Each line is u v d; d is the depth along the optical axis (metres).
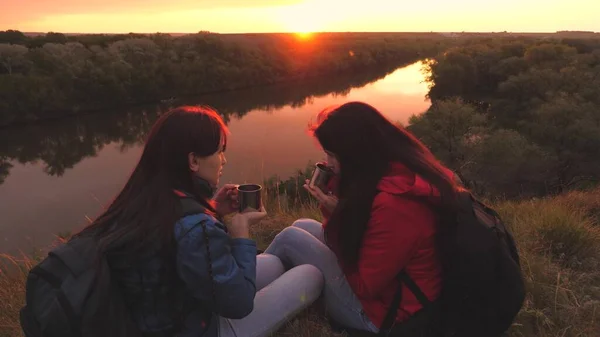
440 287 1.68
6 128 48.91
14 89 50.28
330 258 1.97
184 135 1.27
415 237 1.52
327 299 1.96
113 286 1.21
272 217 4.20
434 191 1.52
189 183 1.32
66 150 43.53
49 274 1.16
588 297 2.46
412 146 1.64
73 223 27.86
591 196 5.98
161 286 1.23
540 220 3.55
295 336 1.98
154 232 1.19
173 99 67.00
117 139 47.56
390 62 128.62
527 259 2.82
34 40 68.81
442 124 31.81
